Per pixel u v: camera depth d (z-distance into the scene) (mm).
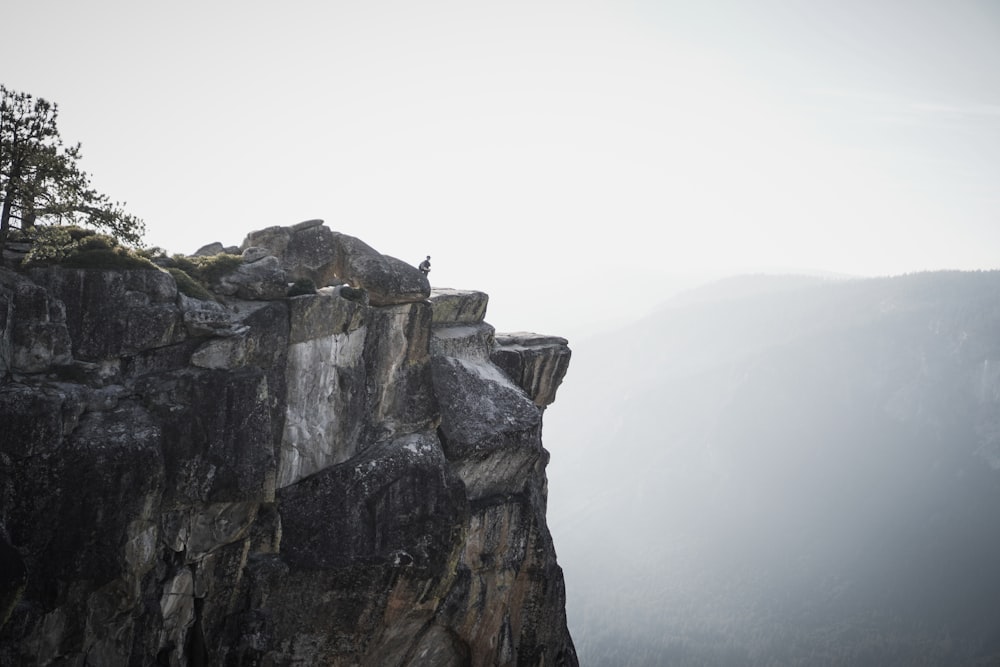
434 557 40375
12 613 29281
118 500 31406
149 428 32750
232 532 35344
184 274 36219
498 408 45500
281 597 37219
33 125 33188
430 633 43531
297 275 41781
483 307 49375
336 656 39125
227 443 34750
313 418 38875
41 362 31469
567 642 52094
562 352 51500
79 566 30609
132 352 33562
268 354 36906
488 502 45531
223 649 35875
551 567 48875
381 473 39781
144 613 33156
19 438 29828
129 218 36156
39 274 32438
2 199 32625
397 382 41906
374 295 41594
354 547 38594
